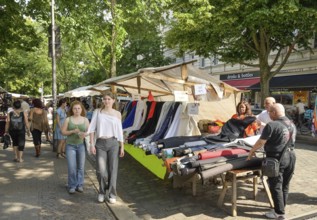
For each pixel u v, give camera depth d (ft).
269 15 48.49
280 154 15.49
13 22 44.93
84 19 43.32
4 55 52.37
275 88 74.90
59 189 20.94
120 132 18.95
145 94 33.27
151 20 60.23
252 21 49.78
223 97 25.55
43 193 20.03
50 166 27.37
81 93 68.23
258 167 17.11
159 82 25.55
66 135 20.22
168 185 22.44
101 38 53.26
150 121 25.41
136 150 23.98
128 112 31.09
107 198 18.89
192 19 52.60
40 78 135.74
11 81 136.46
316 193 20.45
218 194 20.22
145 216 16.88
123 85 28.71
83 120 20.54
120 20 50.29
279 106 16.01
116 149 18.76
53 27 36.70
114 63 55.06
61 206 17.98
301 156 33.58
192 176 19.92
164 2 53.11
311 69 71.87
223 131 20.43
